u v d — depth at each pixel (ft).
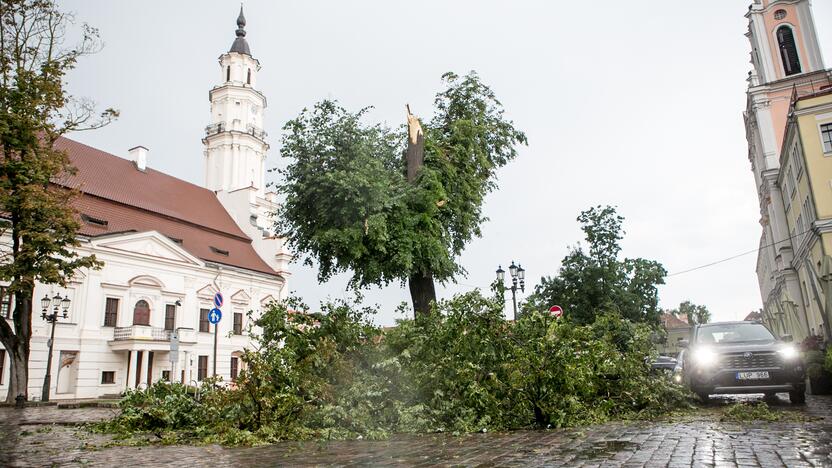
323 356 30.60
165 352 118.01
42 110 74.43
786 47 134.00
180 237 134.31
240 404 28.50
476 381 29.43
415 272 50.98
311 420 28.22
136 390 35.04
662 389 33.50
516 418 28.22
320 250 50.65
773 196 122.31
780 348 34.55
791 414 27.09
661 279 83.05
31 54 75.61
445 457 18.81
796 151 91.45
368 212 46.85
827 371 40.75
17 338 73.20
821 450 17.19
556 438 22.52
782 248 116.67
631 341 37.63
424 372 30.22
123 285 112.37
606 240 81.51
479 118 59.06
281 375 28.43
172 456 21.24
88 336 104.94
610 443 20.40
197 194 159.02
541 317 31.12
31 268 73.05
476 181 56.49
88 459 20.66
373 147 48.93
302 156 48.52
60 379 100.37
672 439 20.80
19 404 70.03
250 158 203.92
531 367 28.02
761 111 129.18
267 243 155.63
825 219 80.84
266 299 146.00
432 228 50.37
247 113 208.23
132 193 132.98
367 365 31.96
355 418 27.35
